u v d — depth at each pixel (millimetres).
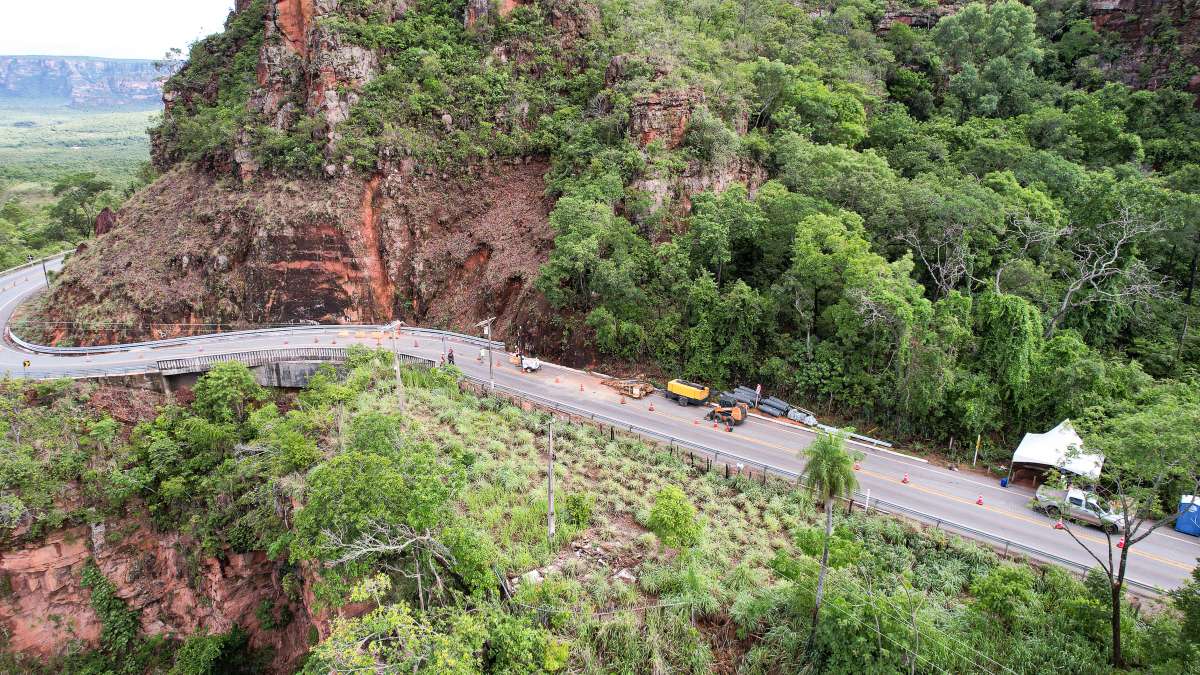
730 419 51906
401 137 77438
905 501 42031
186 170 86500
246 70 94312
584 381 60719
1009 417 48656
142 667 48031
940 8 100812
